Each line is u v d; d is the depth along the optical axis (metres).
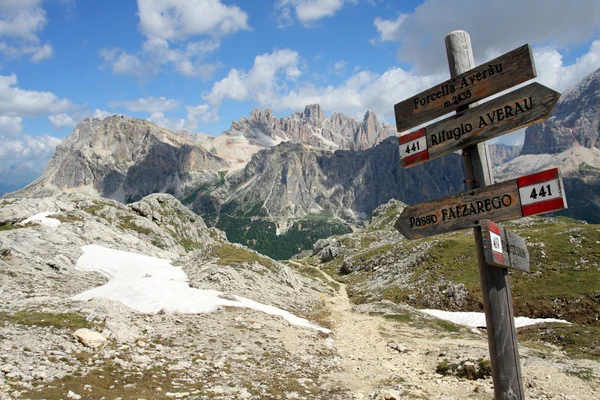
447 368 27.66
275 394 19.19
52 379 16.84
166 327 30.08
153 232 127.38
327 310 65.12
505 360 8.46
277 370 23.89
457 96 9.60
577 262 75.94
